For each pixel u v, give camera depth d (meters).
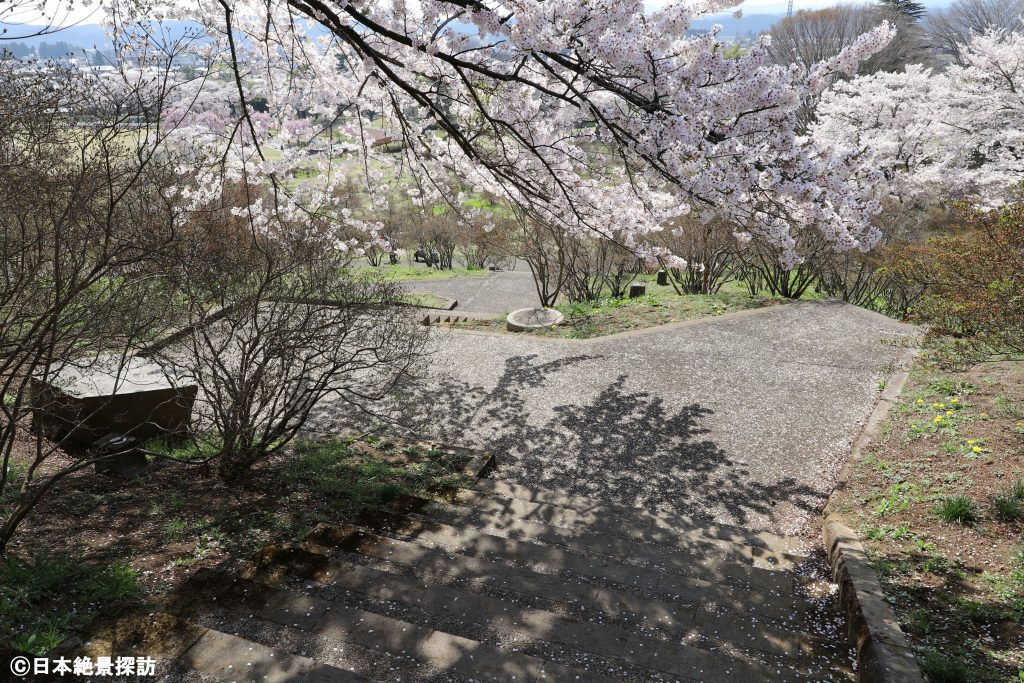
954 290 6.55
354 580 4.35
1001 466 5.86
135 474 5.88
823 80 3.62
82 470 5.86
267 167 5.97
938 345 6.73
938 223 15.73
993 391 7.61
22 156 4.14
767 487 6.64
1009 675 3.45
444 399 8.88
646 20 3.89
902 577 4.57
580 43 3.83
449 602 4.19
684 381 9.38
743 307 12.95
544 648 3.82
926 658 3.59
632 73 3.85
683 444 7.61
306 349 6.07
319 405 8.51
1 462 5.59
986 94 21.14
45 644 3.33
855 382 9.13
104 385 6.36
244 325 5.61
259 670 3.22
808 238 12.41
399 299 6.76
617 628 4.04
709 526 5.88
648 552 5.28
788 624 4.34
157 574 4.23
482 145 5.95
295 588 4.22
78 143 4.60
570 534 5.51
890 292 16.34
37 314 4.23
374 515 5.51
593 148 5.50
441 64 4.97
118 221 4.62
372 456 7.03
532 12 3.70
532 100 5.18
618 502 6.42
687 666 3.69
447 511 5.80
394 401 8.69
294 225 6.93
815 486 6.60
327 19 4.45
